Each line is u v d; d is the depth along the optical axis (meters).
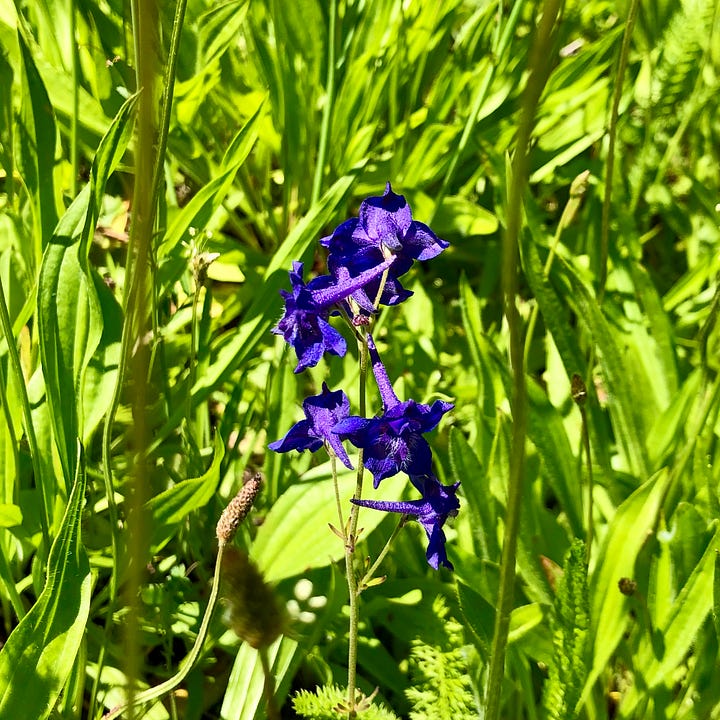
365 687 0.42
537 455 0.47
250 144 0.47
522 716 0.41
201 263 0.42
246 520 0.44
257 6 0.62
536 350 0.58
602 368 0.46
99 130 0.52
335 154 0.59
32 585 0.45
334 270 0.30
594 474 0.46
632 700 0.40
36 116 0.43
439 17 0.62
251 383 0.53
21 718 0.34
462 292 0.49
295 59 0.57
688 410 0.45
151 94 0.21
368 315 0.30
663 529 0.41
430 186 0.64
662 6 0.64
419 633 0.40
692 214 0.63
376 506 0.30
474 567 0.40
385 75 0.58
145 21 0.21
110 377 0.42
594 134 0.62
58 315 0.40
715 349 0.52
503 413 0.43
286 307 0.30
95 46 0.53
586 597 0.36
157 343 0.45
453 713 0.37
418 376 0.54
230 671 0.43
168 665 0.42
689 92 0.60
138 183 0.21
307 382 0.54
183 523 0.45
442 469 0.48
